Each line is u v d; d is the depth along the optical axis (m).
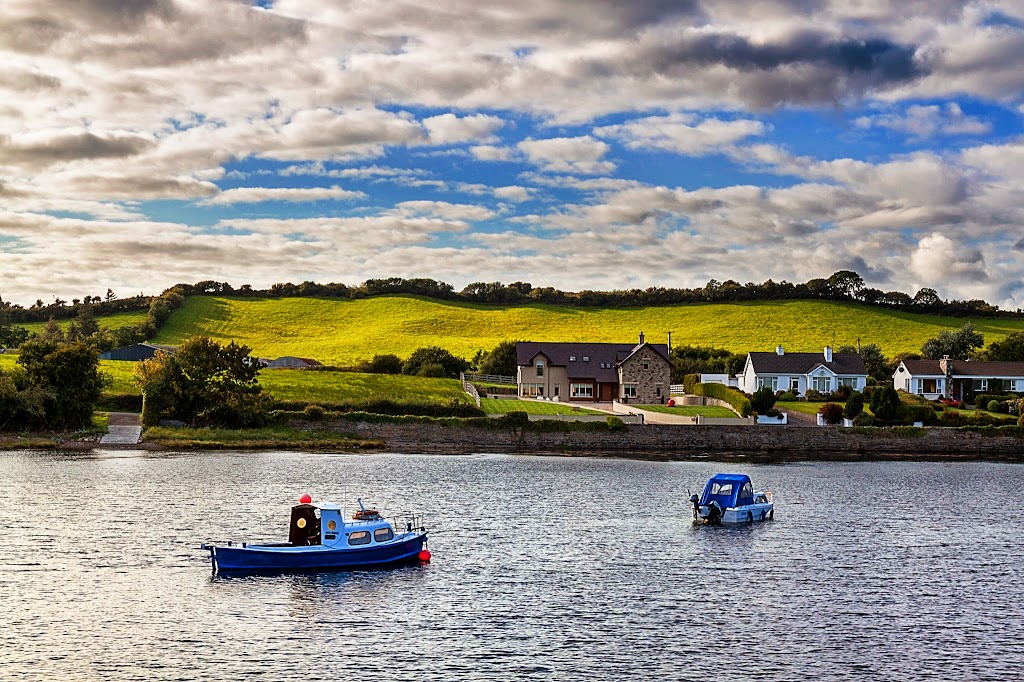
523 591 56.53
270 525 72.25
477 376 191.12
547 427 131.12
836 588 58.41
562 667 44.59
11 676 42.16
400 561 62.75
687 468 112.31
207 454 113.88
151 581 56.88
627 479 101.88
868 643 48.47
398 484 94.50
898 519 81.19
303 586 56.81
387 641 47.66
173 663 44.16
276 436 126.50
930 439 133.88
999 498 93.12
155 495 83.69
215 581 57.31
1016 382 178.62
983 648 47.94
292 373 173.62
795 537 73.06
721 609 53.72
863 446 133.00
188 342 132.00
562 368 176.00
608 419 132.25
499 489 92.94
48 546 64.19
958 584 59.62
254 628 49.19
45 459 105.94
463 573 60.31
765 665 45.22
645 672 44.09
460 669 44.16
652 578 60.00
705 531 74.62
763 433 133.25
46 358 125.31
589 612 52.72
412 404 137.38
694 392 169.75
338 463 109.50
